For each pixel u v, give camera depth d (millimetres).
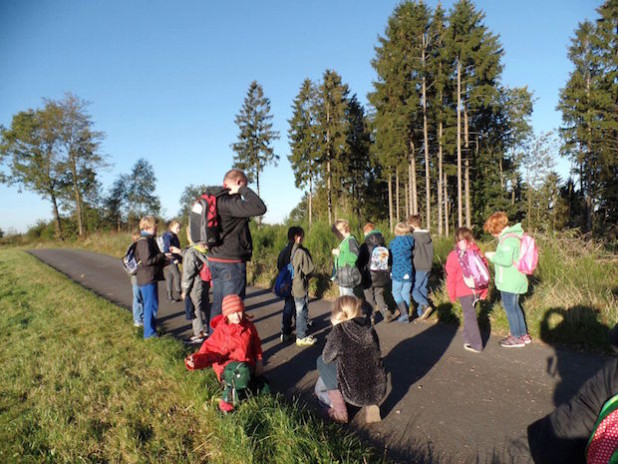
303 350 5797
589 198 37344
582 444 1587
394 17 37312
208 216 4102
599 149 37531
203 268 6355
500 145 47625
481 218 44188
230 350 3961
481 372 4734
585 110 37844
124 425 3662
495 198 44406
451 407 3904
